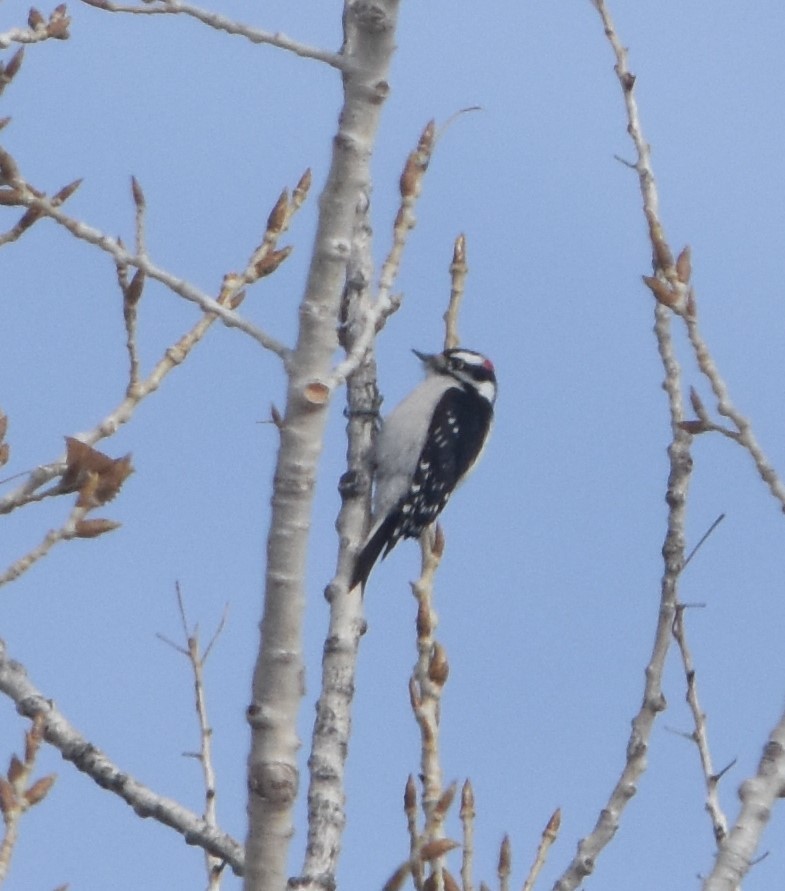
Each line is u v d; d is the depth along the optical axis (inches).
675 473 394.6
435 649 378.6
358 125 280.8
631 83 421.4
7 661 398.3
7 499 299.0
